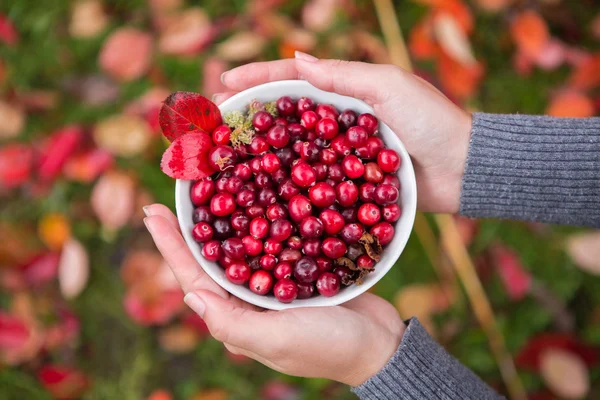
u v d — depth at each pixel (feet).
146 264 2.46
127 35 2.50
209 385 2.47
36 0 2.59
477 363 2.45
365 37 2.49
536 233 2.50
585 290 2.49
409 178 1.84
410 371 1.87
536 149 1.95
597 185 1.96
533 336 2.46
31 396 2.42
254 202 1.84
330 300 1.78
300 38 2.48
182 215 1.81
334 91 1.91
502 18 2.58
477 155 1.95
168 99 1.80
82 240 2.51
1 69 2.55
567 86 2.52
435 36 2.49
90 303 2.49
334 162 1.86
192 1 2.58
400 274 2.48
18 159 2.48
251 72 2.00
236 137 1.85
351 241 1.80
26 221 2.50
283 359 1.80
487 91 2.56
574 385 2.36
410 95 1.91
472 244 2.51
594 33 2.55
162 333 2.49
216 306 1.76
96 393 2.46
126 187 2.44
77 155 2.47
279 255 1.82
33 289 2.48
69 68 2.57
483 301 2.45
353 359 1.83
